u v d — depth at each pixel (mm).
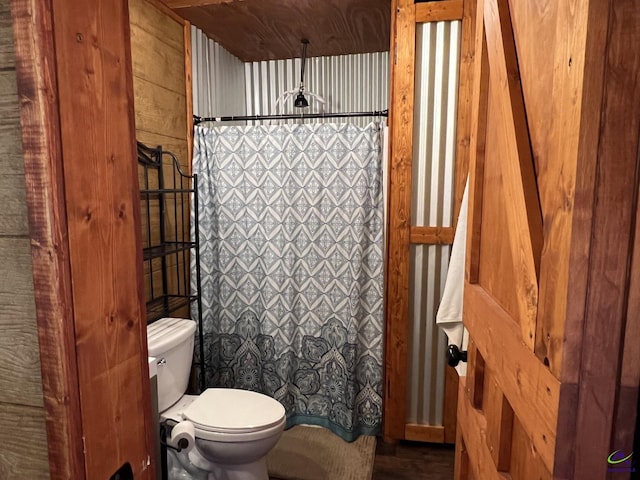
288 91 2680
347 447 2168
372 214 2195
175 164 2141
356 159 2152
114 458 573
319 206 2217
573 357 476
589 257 456
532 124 631
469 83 1938
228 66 2738
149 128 1963
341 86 2834
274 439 1688
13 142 490
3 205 505
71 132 489
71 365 501
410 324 2148
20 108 468
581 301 465
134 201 604
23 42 456
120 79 569
